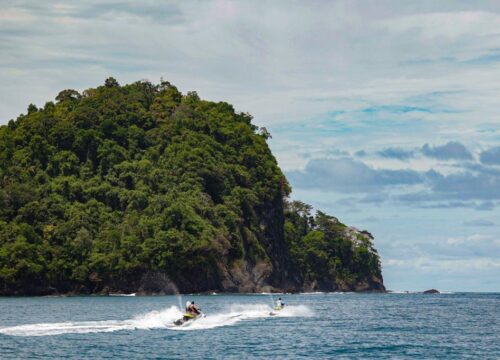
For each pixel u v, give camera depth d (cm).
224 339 6700
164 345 6209
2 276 16800
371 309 12688
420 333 7769
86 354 5653
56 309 10881
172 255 17850
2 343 6112
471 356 5994
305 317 9788
